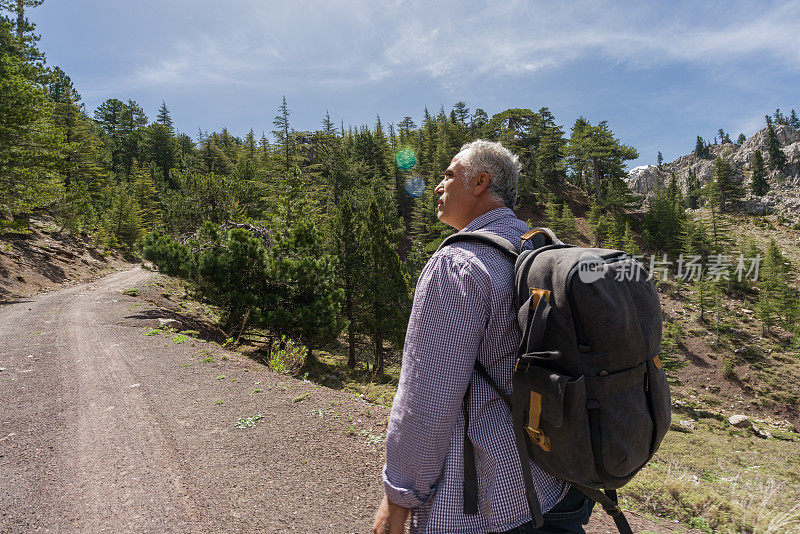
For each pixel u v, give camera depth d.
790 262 70.06
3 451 3.45
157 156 83.00
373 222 20.20
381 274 19.80
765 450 19.44
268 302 12.28
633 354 0.87
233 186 22.20
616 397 0.85
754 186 125.75
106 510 2.59
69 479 2.98
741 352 45.19
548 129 83.81
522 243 1.06
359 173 69.44
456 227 1.31
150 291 17.06
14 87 17.81
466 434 0.98
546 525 0.98
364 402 4.62
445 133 91.12
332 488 2.85
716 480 3.94
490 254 1.00
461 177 1.23
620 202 74.00
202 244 13.01
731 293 57.47
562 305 0.87
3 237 22.19
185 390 4.99
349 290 20.33
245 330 12.59
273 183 54.62
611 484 0.90
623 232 65.88
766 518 2.55
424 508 0.97
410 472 0.93
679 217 70.25
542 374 0.87
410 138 107.75
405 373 0.96
